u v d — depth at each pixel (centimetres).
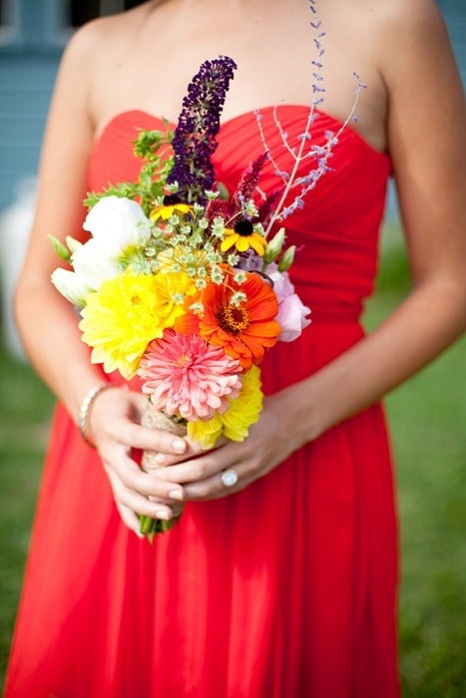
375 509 198
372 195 191
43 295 204
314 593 191
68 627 193
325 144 183
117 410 182
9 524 408
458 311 186
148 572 193
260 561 186
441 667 313
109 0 1080
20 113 1112
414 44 183
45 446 503
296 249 183
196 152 164
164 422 172
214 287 153
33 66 1102
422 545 396
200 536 188
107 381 193
